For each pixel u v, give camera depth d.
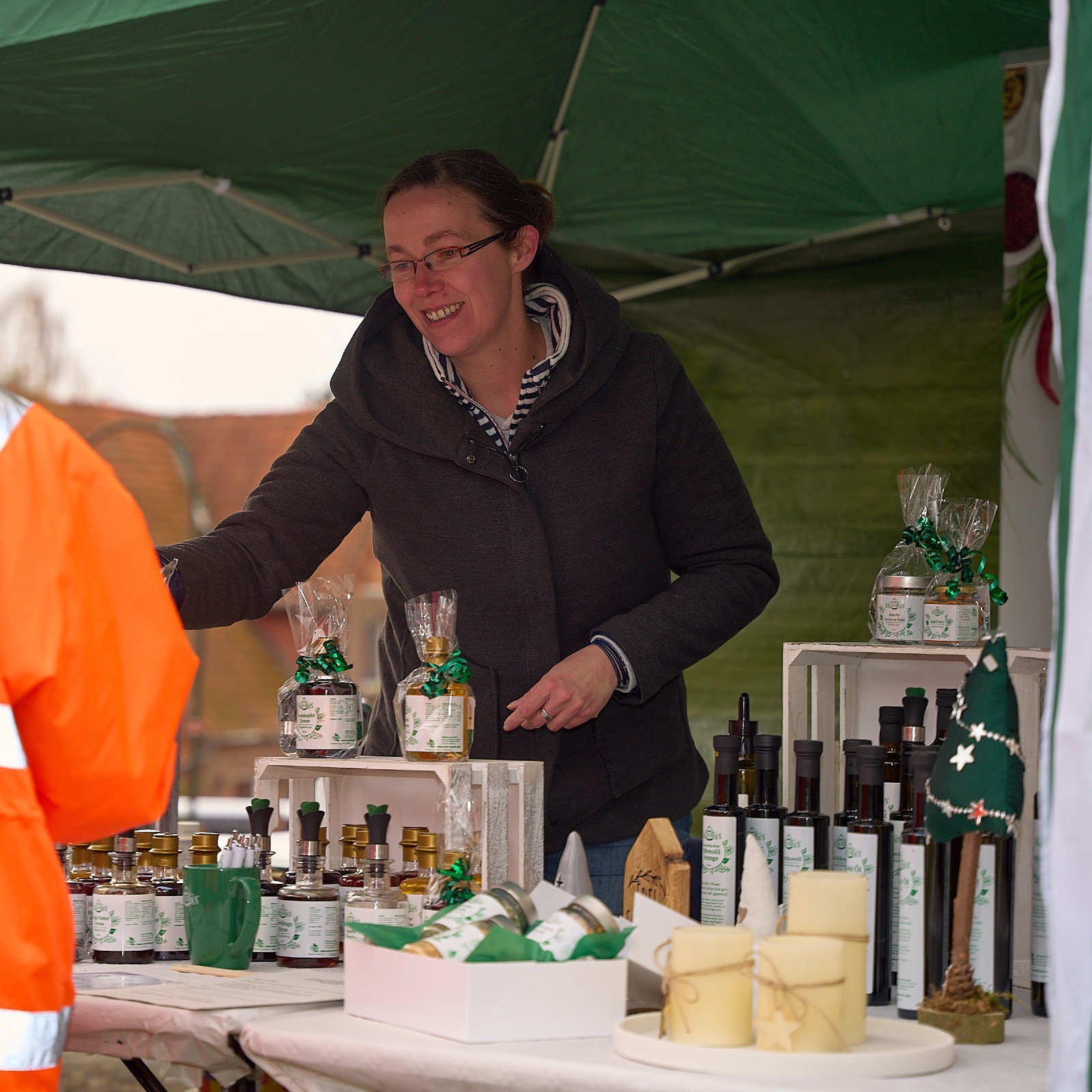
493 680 2.15
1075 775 1.06
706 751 3.95
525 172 3.81
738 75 3.39
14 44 2.38
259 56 2.80
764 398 3.91
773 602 3.89
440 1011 1.36
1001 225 3.63
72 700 1.18
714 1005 1.29
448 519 2.20
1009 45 3.29
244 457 15.83
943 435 3.71
